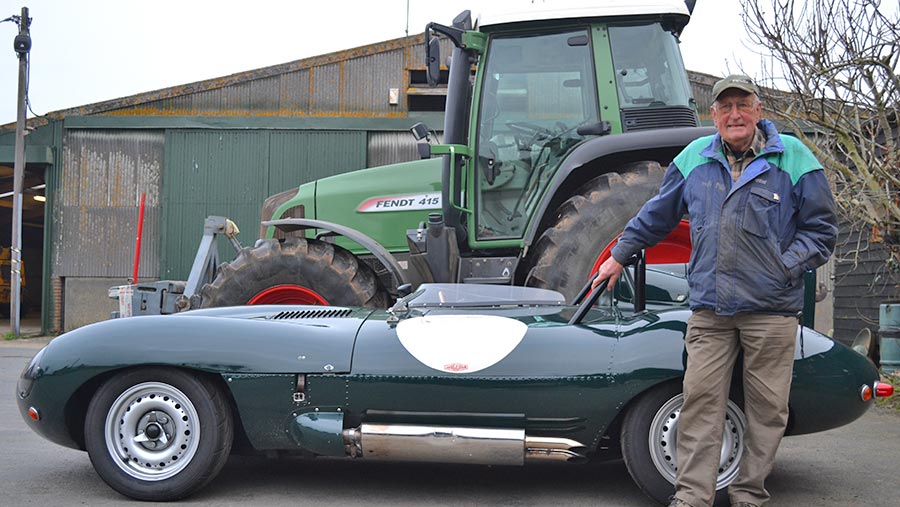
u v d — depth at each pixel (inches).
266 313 158.1
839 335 466.0
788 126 288.8
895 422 229.1
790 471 167.0
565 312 151.2
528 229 215.9
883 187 279.7
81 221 638.5
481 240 227.6
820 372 131.8
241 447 147.5
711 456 121.3
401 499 140.9
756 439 122.8
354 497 142.0
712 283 120.3
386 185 272.4
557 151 227.9
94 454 139.3
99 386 142.3
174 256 631.8
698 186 124.5
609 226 203.0
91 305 636.1
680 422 124.0
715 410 121.9
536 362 133.3
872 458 180.2
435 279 219.8
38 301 996.6
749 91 119.6
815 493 147.7
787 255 118.9
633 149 209.5
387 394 135.3
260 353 137.8
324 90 631.8
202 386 138.3
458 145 228.2
